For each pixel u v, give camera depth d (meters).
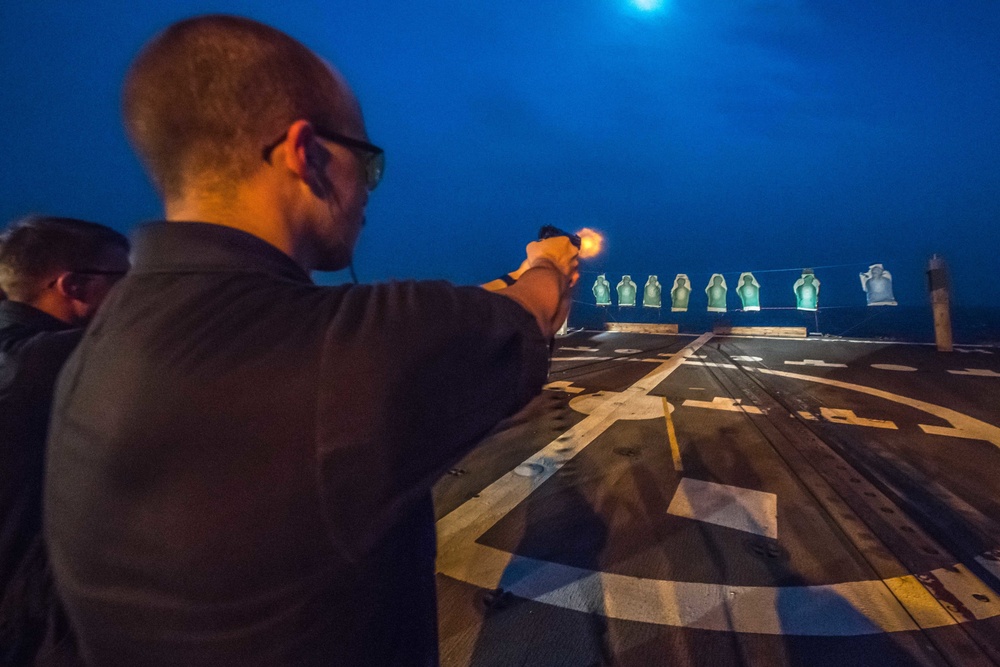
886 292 14.04
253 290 0.60
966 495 3.88
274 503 0.54
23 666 0.88
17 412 0.97
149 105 0.65
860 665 2.27
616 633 2.48
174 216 0.71
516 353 0.67
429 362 0.58
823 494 3.89
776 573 2.92
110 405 0.55
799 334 14.22
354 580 0.62
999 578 2.85
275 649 0.59
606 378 8.48
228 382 0.53
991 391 7.15
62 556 0.60
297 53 0.68
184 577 0.54
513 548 3.21
